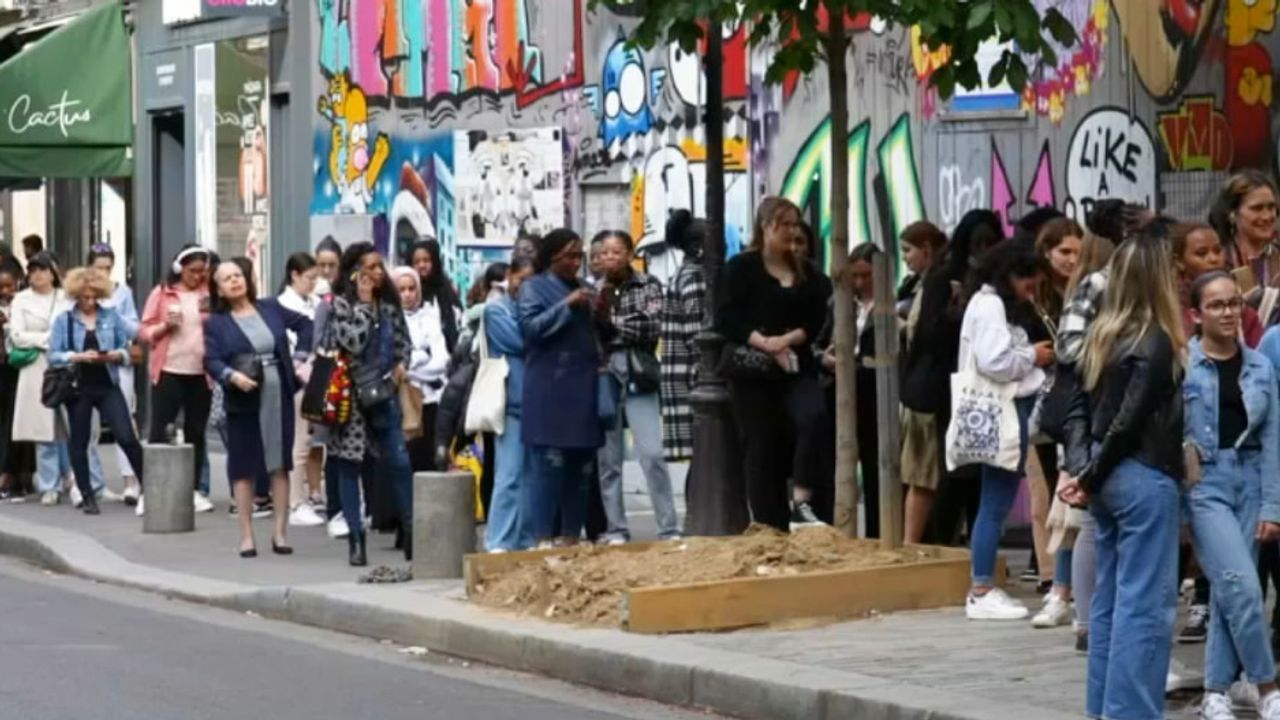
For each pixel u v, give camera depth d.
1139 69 26.59
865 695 15.67
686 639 18.36
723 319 21.84
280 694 17.52
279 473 25.70
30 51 38.69
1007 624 18.78
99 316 30.17
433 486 22.67
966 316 18.70
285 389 25.59
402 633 20.28
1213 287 14.78
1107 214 16.58
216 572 24.34
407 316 26.09
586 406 22.69
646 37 19.22
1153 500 14.16
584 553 20.77
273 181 38.44
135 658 19.27
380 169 35.97
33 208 47.88
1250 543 14.97
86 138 39.19
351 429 24.16
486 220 33.84
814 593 19.05
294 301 29.16
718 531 22.39
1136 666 14.27
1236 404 14.82
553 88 32.56
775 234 21.73
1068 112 26.50
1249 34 26.59
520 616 19.80
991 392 18.59
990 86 19.81
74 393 30.06
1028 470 20.34
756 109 29.06
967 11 18.69
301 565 24.70
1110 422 14.25
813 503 22.34
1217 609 14.92
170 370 29.78
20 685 17.72
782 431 22.12
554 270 22.80
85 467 30.23
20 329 31.20
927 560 19.91
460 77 34.31
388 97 35.78
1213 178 26.67
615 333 23.78
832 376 23.56
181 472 27.91
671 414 24.48
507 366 23.06
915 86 27.25
